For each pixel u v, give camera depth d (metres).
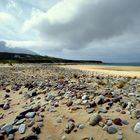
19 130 4.80
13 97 8.31
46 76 16.53
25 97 7.95
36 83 10.75
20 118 5.52
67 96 7.01
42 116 5.48
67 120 5.06
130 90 8.38
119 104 5.80
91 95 6.82
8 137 4.56
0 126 5.15
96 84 10.18
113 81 12.08
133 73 24.83
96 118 4.76
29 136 4.43
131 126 4.46
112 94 6.92
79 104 6.05
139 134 4.14
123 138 4.04
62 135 4.45
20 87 10.30
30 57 132.75
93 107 5.70
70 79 13.33
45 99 7.12
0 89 10.34
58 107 6.05
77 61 170.75
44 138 4.43
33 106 6.34
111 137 4.13
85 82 11.05
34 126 4.93
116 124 4.55
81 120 4.97
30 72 23.53
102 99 6.04
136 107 5.46
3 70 28.19
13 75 18.36
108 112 5.27
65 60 162.25
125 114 5.07
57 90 8.40
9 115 6.02
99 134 4.29
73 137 4.32
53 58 156.25
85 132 4.43
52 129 4.75
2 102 7.61
